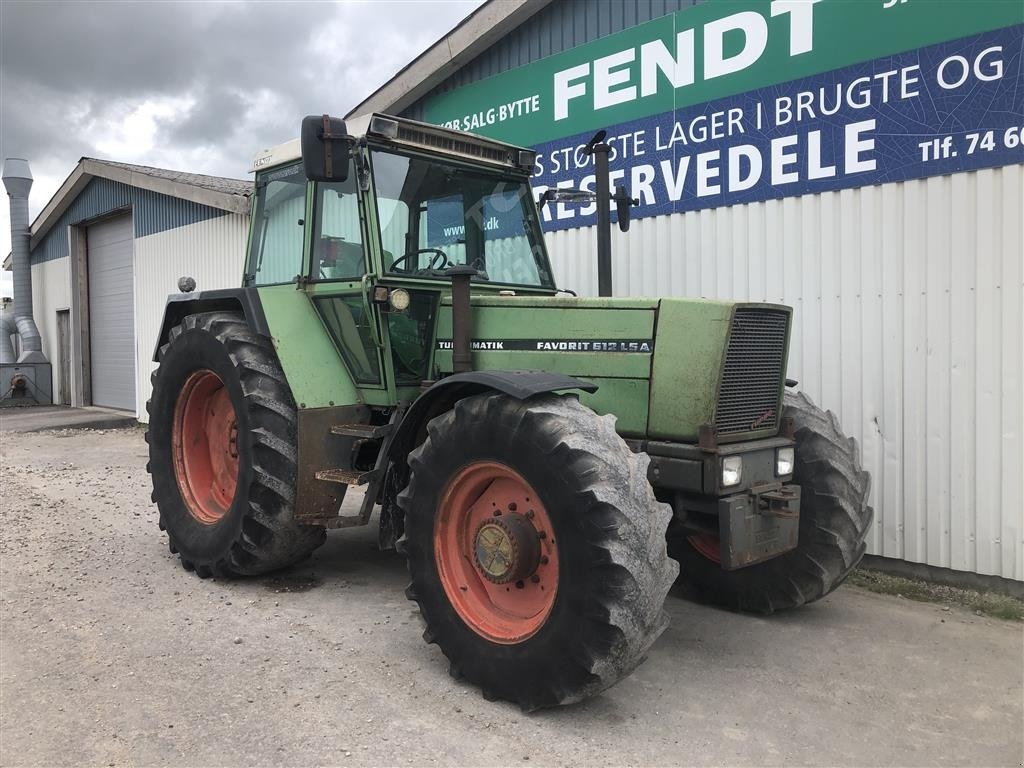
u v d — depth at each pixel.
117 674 3.34
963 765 2.74
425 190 4.25
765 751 2.80
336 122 3.73
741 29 5.41
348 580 4.70
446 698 3.15
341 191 4.24
